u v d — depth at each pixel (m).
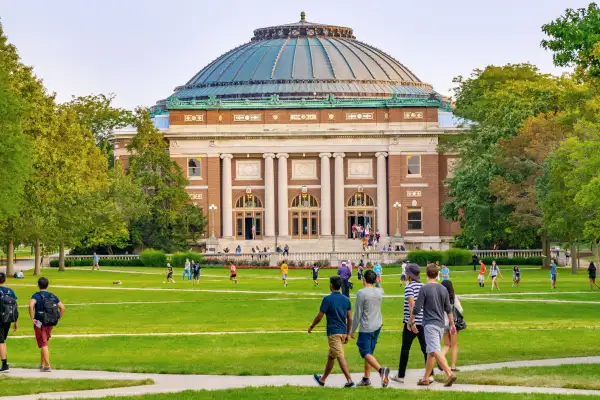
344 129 156.62
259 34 186.88
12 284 91.00
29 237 100.94
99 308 68.00
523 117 126.38
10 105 79.50
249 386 33.75
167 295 79.44
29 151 81.19
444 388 33.12
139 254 134.38
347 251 141.00
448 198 157.00
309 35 183.62
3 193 78.50
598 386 33.09
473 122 147.38
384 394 31.91
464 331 50.78
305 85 169.12
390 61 181.00
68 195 103.12
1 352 38.53
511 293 78.19
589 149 87.75
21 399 31.75
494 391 32.31
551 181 101.06
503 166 122.00
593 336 48.44
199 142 157.25
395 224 156.25
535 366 38.06
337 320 33.84
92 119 194.25
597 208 84.19
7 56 88.62
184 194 145.62
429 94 172.25
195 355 44.28
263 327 55.66
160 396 31.84
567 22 56.62
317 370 38.75
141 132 147.62
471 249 137.88
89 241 131.50
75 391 33.50
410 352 44.41
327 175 156.88
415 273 35.12
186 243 146.25
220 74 174.38
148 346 47.47
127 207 133.00
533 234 123.00
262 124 157.75
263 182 157.75
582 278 99.19
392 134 156.25
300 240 154.88
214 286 91.06
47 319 38.44
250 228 158.00
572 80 127.12
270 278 106.06
